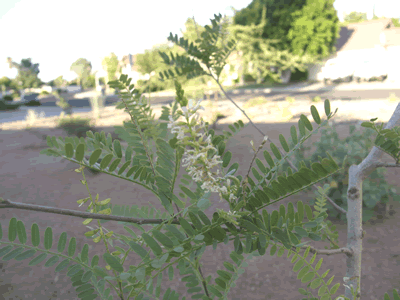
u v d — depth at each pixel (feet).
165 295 3.33
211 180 2.35
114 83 2.99
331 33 87.76
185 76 5.35
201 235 2.23
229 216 2.24
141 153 3.05
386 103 49.98
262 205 2.51
